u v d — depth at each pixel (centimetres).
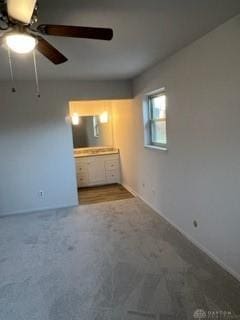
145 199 466
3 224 396
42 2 164
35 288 232
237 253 227
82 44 250
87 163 614
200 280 230
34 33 172
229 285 221
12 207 443
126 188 577
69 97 445
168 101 330
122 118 563
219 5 179
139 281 234
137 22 202
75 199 473
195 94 266
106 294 219
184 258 268
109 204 468
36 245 318
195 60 259
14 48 163
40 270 262
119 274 247
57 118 445
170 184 351
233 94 210
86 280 241
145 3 171
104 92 461
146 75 395
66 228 368
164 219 380
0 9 144
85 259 279
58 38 230
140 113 442
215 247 259
